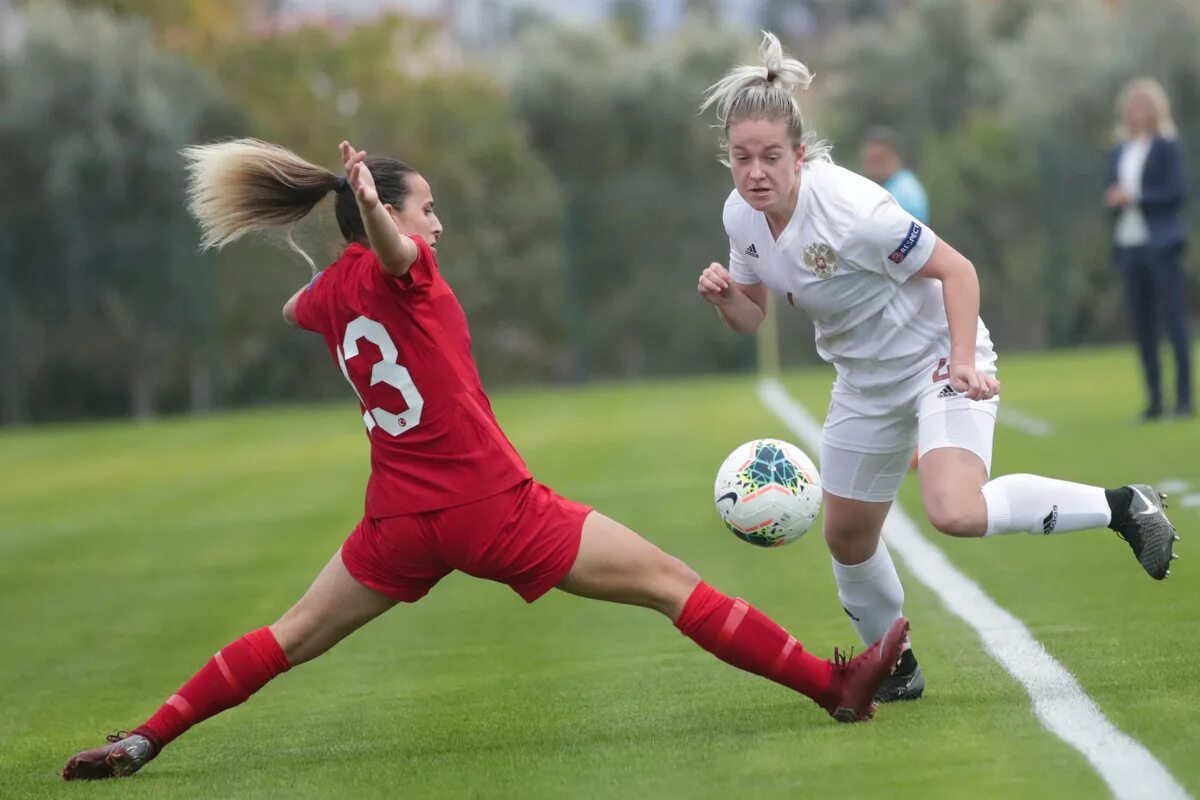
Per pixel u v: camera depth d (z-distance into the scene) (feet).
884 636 53.88
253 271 362.53
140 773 55.11
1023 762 46.60
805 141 54.54
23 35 355.15
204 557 116.26
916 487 119.03
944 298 54.19
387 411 51.75
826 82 501.15
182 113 359.66
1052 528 54.13
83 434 282.97
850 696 53.52
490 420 51.96
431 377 51.16
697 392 286.46
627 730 56.13
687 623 52.70
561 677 67.62
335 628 53.88
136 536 131.64
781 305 366.63
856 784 45.68
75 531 138.21
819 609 79.92
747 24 483.51
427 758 54.34
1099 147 359.25
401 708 64.03
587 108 442.09
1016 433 158.30
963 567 86.48
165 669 77.30
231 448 220.23
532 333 392.68
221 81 413.80
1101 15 430.20
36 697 72.74
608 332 377.71
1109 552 88.28
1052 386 227.81
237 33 446.19
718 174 445.37
